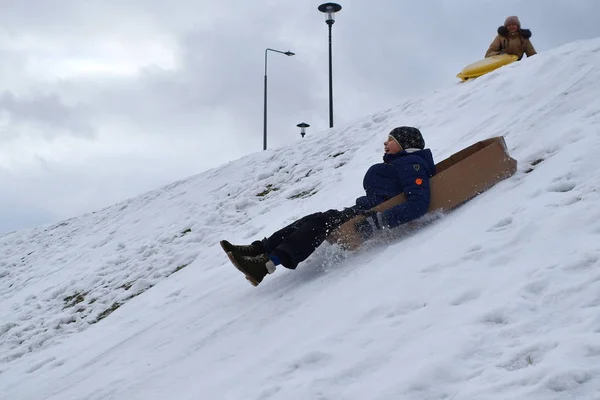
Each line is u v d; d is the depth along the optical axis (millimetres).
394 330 3570
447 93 9500
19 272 11969
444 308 3590
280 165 10383
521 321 3191
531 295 3375
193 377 4203
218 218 9156
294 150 10859
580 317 3059
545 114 6469
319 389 3281
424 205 4910
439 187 5039
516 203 4559
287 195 8797
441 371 3012
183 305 6098
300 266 5426
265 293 5195
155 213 11258
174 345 4961
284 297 4883
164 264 8219
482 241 4195
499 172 5160
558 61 8203
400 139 5215
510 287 3516
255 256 4996
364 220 4973
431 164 5227
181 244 8719
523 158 5480
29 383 5629
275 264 4836
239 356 4184
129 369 4859
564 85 7262
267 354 3943
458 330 3301
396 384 3045
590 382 2611
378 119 10094
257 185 10000
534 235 3973
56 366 5902
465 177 5094
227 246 4844
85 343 6293
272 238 5012
